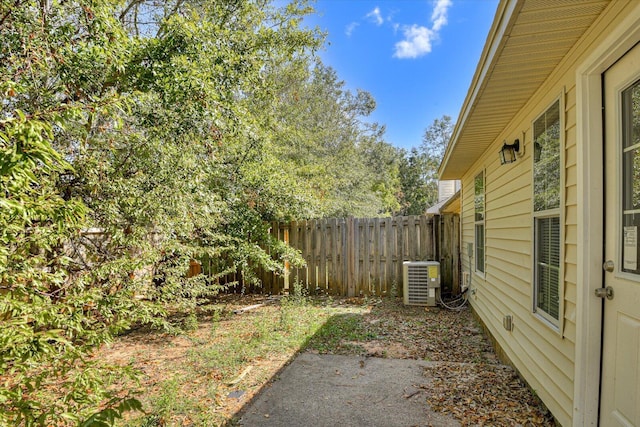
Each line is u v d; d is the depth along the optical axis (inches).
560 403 93.0
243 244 255.1
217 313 217.0
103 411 50.5
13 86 94.0
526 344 121.8
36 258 82.5
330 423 99.9
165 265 181.3
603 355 77.0
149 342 178.5
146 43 156.4
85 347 71.8
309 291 303.1
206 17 229.9
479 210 214.8
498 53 86.6
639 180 67.1
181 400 113.7
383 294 291.3
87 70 134.3
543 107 107.3
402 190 1178.6
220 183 243.3
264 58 245.3
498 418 100.9
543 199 108.5
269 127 332.2
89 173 135.0
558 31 76.8
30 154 52.9
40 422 50.8
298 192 278.1
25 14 116.5
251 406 110.0
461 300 267.9
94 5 130.4
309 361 148.9
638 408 65.2
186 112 159.8
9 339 56.2
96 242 158.2
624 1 64.3
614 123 74.5
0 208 59.3
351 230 296.2
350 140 677.3
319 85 650.2
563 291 91.6
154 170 160.6
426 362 147.4
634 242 68.1
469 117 137.1
